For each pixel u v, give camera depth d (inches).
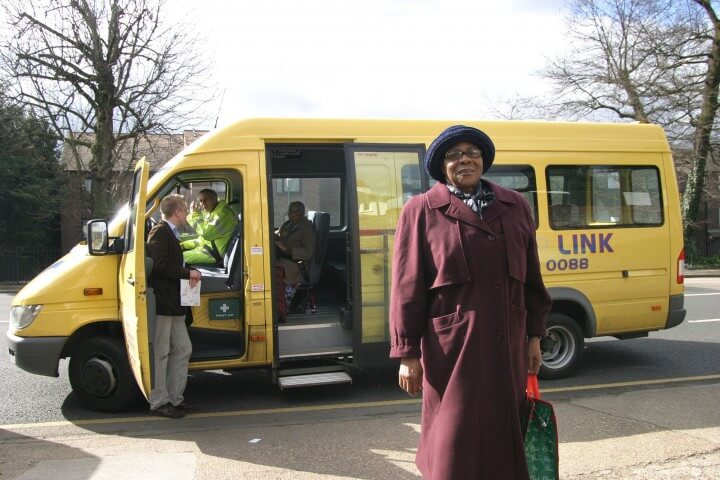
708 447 171.2
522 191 249.8
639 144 268.4
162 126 752.3
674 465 157.8
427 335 104.8
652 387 247.0
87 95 748.6
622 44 879.1
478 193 107.3
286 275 257.8
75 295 210.1
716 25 812.6
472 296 101.2
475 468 97.3
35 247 907.4
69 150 925.2
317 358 229.8
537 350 113.7
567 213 254.5
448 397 100.1
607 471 154.4
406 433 190.7
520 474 99.5
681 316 269.4
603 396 230.5
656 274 265.6
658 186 269.1
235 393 243.9
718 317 422.3
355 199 230.1
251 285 218.4
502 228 104.7
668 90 836.0
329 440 184.4
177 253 202.5
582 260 254.4
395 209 234.5
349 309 235.1
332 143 231.9
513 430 99.8
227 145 222.7
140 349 170.2
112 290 212.8
